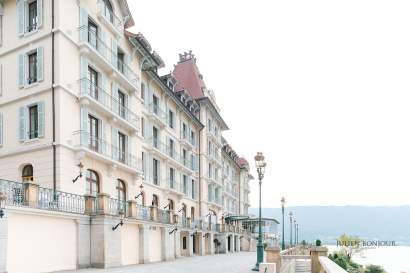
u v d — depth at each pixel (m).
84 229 19.97
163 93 38.47
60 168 21.31
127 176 28.73
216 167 55.34
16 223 15.92
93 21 25.67
